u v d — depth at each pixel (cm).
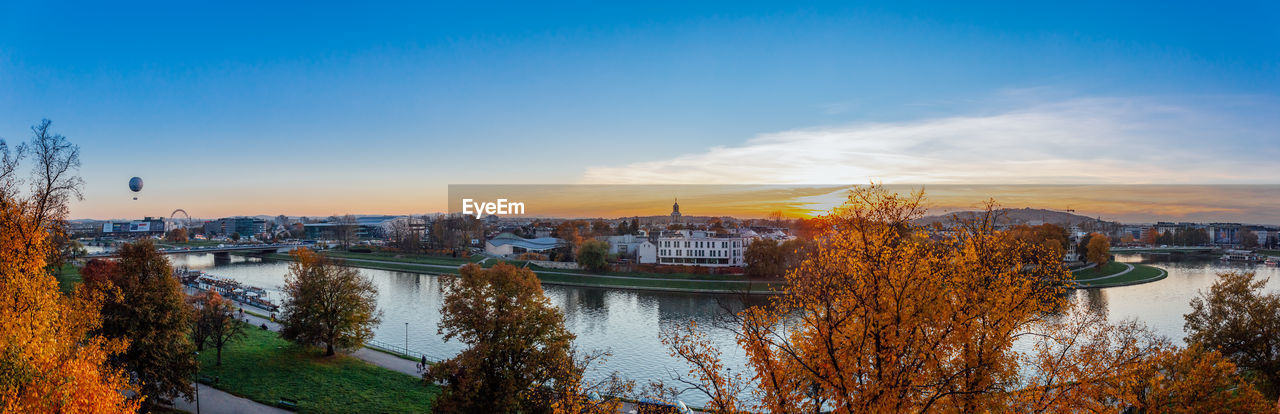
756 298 15400
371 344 9919
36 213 3772
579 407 3097
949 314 2231
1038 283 2508
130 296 5678
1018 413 2305
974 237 2470
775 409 2284
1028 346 7269
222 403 6656
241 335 9550
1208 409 2844
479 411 5131
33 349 2777
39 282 3469
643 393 3666
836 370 2162
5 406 2484
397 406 6750
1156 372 2998
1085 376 2364
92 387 2794
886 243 2258
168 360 5872
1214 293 5228
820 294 2277
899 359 2172
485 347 5112
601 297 16212
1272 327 4800
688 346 2588
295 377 7612
